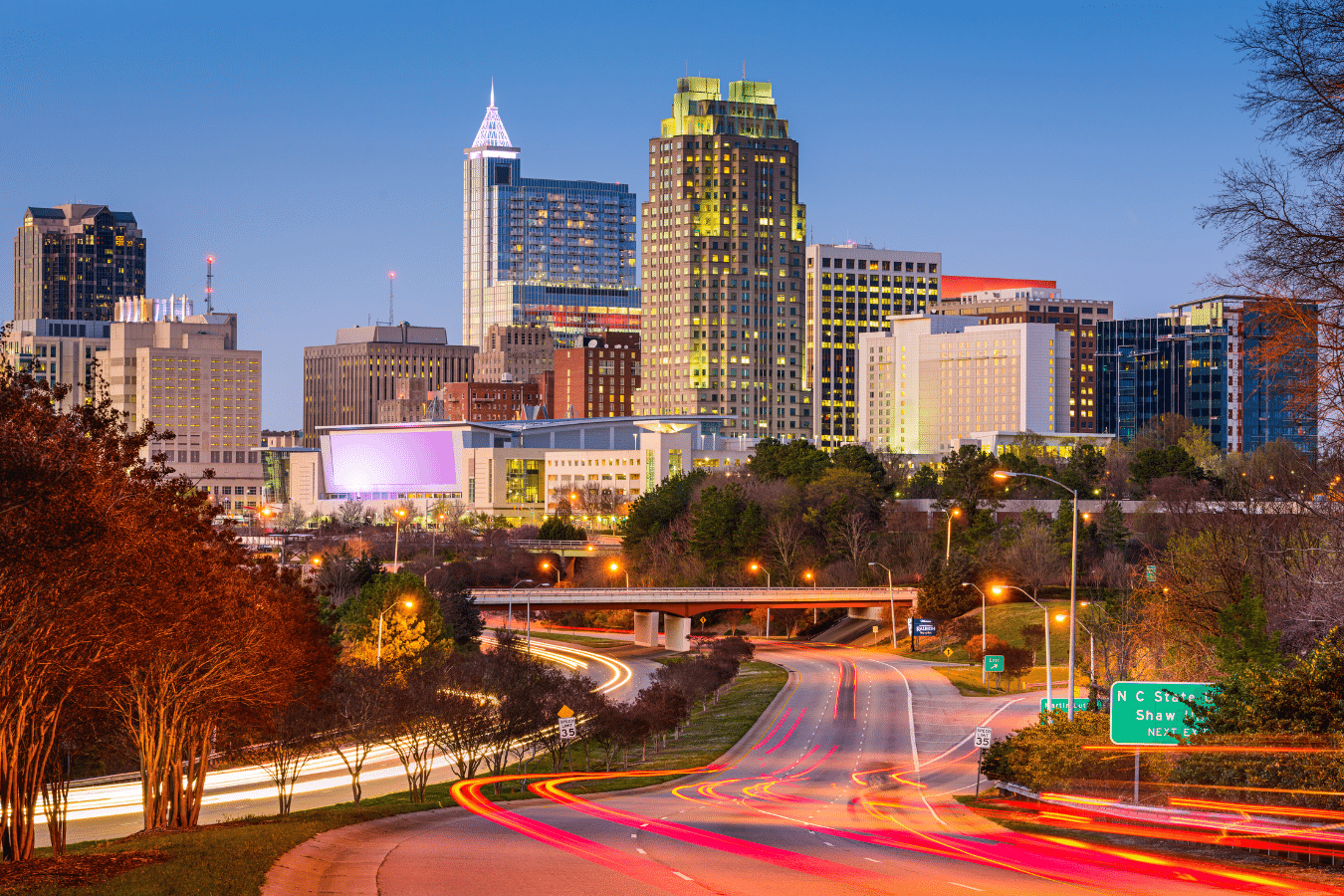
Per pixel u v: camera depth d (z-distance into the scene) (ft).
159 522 145.59
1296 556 232.12
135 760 246.68
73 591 128.67
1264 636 201.57
